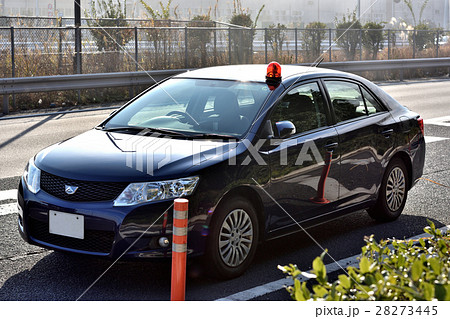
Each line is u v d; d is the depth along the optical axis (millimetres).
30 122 13234
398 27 33156
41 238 4852
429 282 2986
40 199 4781
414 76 26422
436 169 9234
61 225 4680
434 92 19906
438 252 3686
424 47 29297
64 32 17578
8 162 9297
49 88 15078
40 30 17578
